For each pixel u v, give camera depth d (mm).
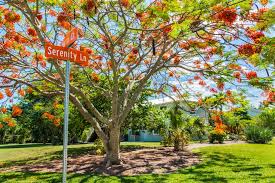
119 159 14578
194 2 8609
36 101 23797
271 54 8062
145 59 16125
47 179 12016
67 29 12930
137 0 10594
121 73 16750
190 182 10930
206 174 12359
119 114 14406
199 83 15352
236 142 26922
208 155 17625
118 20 13352
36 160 18969
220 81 12133
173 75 16062
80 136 37375
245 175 12078
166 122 23938
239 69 12039
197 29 10297
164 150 21094
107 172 13109
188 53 13750
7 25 12898
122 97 14883
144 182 11070
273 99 12078
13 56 12891
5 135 46750
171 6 8820
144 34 13195
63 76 13109
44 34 13031
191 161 15625
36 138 36375
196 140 29781
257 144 24078
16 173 13719
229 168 13633
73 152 22109
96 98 20188
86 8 9969
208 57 13570
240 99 14141
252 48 9789
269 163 14930
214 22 10273
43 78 13102
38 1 12195
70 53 5379
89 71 16547
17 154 24000
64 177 4902
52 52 5148
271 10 8273
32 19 11938
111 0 10797
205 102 14898
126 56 15602
